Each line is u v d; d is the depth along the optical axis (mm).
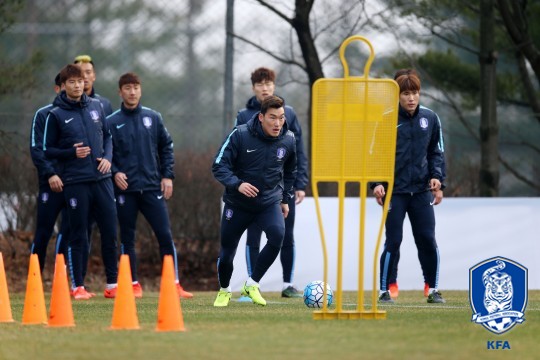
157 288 55031
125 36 78750
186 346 22047
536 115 64188
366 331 24547
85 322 28141
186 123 62156
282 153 33406
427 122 37406
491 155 58250
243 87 68125
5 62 57312
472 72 65375
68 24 80438
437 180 37156
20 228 54781
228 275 34875
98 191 40438
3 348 22453
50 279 53906
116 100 79625
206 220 56844
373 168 26656
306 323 26469
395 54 63375
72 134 39812
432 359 20141
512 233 47500
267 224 33406
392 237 37531
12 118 56344
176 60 75312
